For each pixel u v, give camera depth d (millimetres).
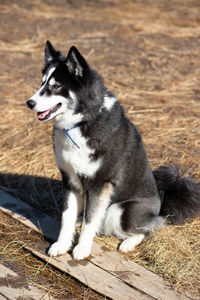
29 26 10453
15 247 3854
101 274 3475
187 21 11570
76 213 3863
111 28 10578
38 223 4125
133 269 3537
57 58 3699
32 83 7371
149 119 6238
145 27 10805
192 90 7270
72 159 3600
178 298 3223
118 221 3893
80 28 10461
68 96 3482
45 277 3484
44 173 5062
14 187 4902
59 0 13305
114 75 7754
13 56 8609
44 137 5797
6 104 6617
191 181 4145
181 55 8891
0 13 11445
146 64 8352
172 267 3557
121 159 3703
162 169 4328
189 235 3965
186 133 5879
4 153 5406
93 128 3535
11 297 3195
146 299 3207
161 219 4031
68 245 3773
